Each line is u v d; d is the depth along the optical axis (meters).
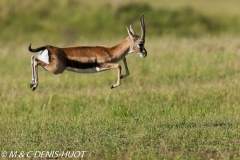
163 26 90.69
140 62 56.16
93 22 89.12
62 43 78.00
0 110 39.44
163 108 38.16
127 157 26.97
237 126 32.56
